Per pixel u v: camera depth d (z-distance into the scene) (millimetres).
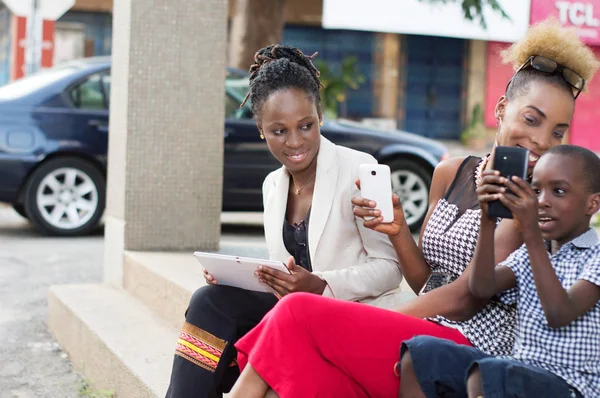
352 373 2820
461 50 22562
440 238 3209
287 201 3588
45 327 6152
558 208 2637
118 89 6438
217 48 6301
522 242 2924
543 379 2479
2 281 7102
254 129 8938
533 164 3062
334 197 3424
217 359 3283
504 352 2932
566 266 2684
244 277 3209
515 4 16328
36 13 11945
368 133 9453
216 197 6387
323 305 2775
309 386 2758
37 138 8906
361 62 22266
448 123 22719
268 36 12914
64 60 20766
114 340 4770
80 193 9195
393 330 2826
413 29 17922
